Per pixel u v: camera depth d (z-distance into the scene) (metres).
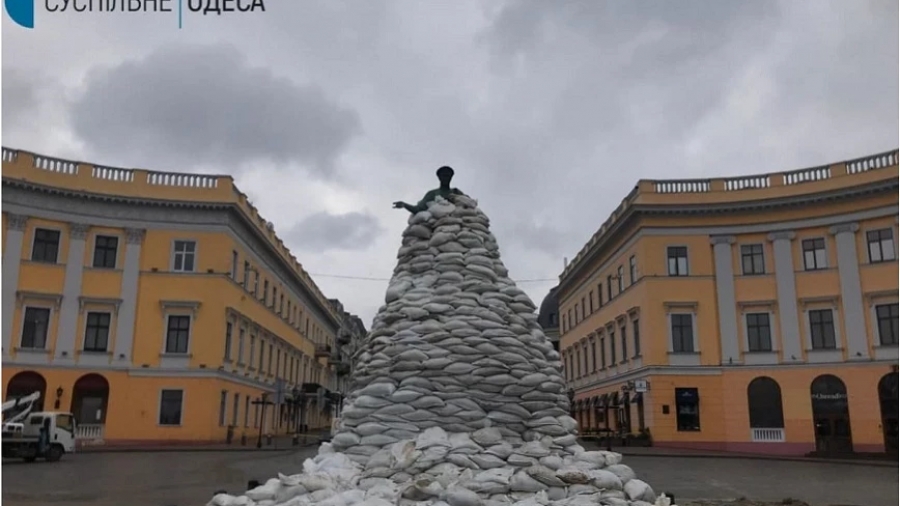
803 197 28.81
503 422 5.80
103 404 28.39
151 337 29.05
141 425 28.20
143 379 28.64
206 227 30.30
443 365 5.89
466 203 7.01
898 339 26.94
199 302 29.58
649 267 30.25
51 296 27.95
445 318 6.16
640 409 30.47
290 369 43.91
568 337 44.75
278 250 38.22
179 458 22.38
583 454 5.75
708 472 18.69
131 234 29.55
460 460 5.33
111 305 28.89
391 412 5.81
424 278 6.55
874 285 27.55
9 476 15.89
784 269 29.11
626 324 32.72
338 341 62.78
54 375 27.67
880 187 27.48
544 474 5.18
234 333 31.77
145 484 14.60
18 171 27.81
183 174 30.34
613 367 34.69
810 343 28.36
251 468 18.73
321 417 53.56
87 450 24.95
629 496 5.29
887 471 19.73
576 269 41.19
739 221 29.94
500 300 6.37
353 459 5.71
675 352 29.44
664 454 25.27
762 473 18.61
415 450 5.39
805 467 21.05
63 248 28.61
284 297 41.97
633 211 30.69
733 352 29.14
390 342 6.19
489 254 6.75
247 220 32.12
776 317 28.97
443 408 5.76
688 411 28.98
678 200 30.31
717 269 29.88
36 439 20.05
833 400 27.66
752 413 28.58
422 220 6.90
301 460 21.88
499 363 5.93
